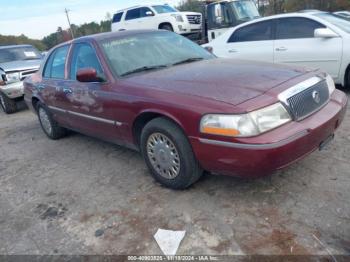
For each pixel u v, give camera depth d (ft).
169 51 13.92
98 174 13.32
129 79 11.90
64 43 16.15
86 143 17.38
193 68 12.03
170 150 10.53
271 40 22.03
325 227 8.45
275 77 10.26
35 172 14.65
